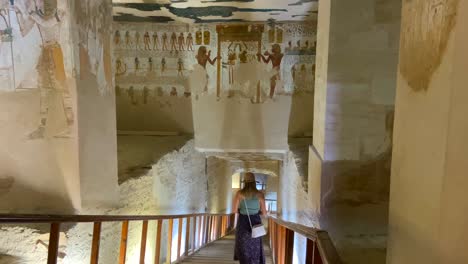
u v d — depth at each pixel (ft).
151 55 27.07
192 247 20.17
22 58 11.00
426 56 4.64
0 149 11.40
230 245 23.63
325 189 14.65
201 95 27.35
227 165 36.42
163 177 20.83
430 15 4.54
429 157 4.46
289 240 8.88
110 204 13.78
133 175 16.90
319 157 15.55
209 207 31.22
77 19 11.34
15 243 10.33
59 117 11.40
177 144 24.63
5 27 10.76
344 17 13.57
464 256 3.56
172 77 27.30
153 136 27.27
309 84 26.53
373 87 13.89
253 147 27.58
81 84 11.57
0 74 11.03
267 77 26.76
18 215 6.47
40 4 10.82
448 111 3.93
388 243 6.27
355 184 14.52
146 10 23.04
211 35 26.50
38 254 10.39
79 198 11.66
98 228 8.96
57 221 7.21
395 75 13.75
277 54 26.35
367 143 14.25
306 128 27.20
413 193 5.03
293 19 25.43
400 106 5.74
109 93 13.65
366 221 14.66
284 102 26.91
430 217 4.40
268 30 26.12
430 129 4.46
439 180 4.14
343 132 14.26
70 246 10.88
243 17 24.68
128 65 27.27
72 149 11.48
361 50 13.70
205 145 27.89
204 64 26.91
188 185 26.02
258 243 14.56
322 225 14.73
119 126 28.12
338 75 13.93
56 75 11.22
